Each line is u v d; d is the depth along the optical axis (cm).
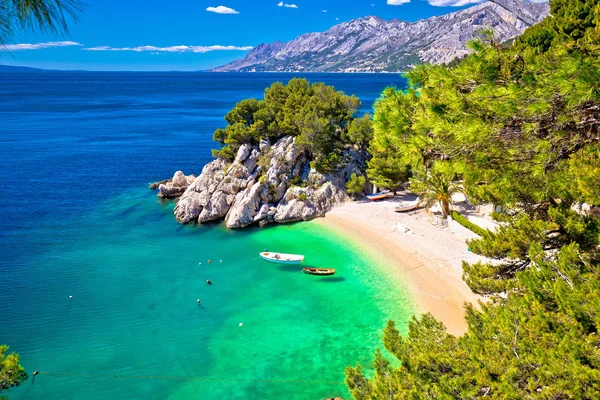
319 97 7662
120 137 12200
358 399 1688
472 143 1103
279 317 3662
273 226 5900
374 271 4409
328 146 6619
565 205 1745
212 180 6378
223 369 3038
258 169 6344
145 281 4338
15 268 4559
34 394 2809
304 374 2966
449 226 5188
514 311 1540
